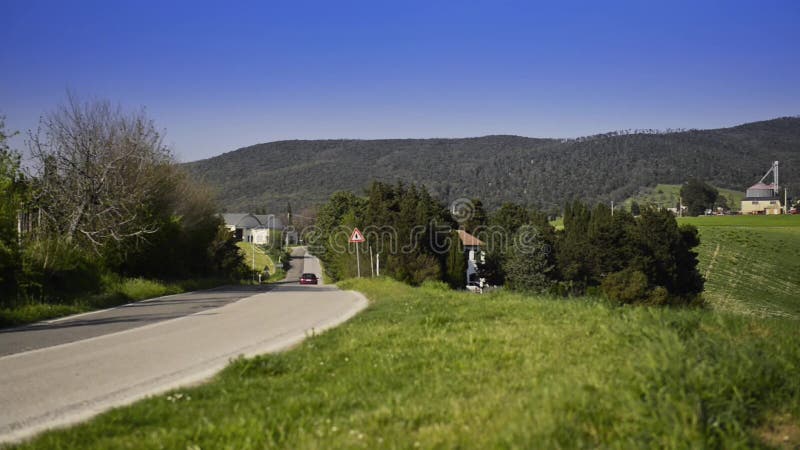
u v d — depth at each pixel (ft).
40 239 63.77
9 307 48.91
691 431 16.31
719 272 231.91
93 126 86.28
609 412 17.48
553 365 24.08
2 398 22.81
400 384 22.80
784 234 297.94
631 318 31.81
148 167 93.97
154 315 51.65
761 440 17.95
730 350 23.73
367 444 15.94
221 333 39.63
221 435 17.17
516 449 14.90
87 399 22.72
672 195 569.23
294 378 24.82
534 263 209.05
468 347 28.63
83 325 44.42
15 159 69.31
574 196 587.68
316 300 67.46
